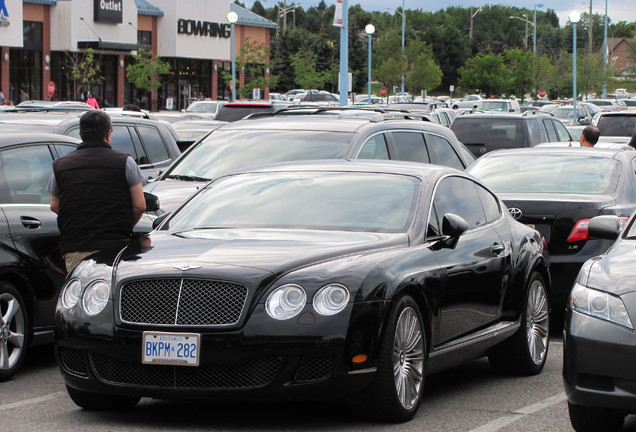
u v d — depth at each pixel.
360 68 133.25
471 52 164.88
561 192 13.50
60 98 77.69
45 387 9.89
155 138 16.62
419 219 9.24
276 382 7.76
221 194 9.94
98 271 8.41
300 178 9.97
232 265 8.03
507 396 9.68
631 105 82.44
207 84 91.44
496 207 10.86
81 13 76.62
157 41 86.88
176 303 7.91
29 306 10.51
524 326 10.60
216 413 8.76
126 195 10.20
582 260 12.84
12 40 70.31
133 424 8.38
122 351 7.97
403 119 16.22
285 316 7.78
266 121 15.51
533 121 28.02
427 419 8.60
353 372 7.86
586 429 7.80
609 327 7.34
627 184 13.64
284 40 119.00
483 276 9.75
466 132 28.02
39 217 10.66
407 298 8.41
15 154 10.79
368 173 9.90
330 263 8.16
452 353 9.23
